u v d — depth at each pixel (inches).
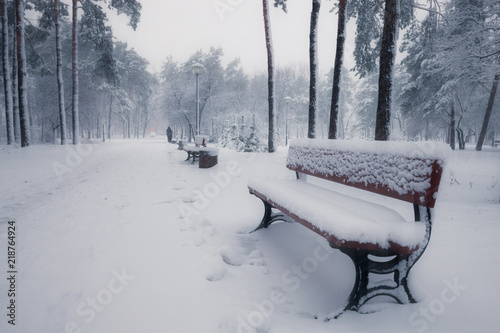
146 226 141.9
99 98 1800.0
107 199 203.3
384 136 251.8
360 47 549.6
